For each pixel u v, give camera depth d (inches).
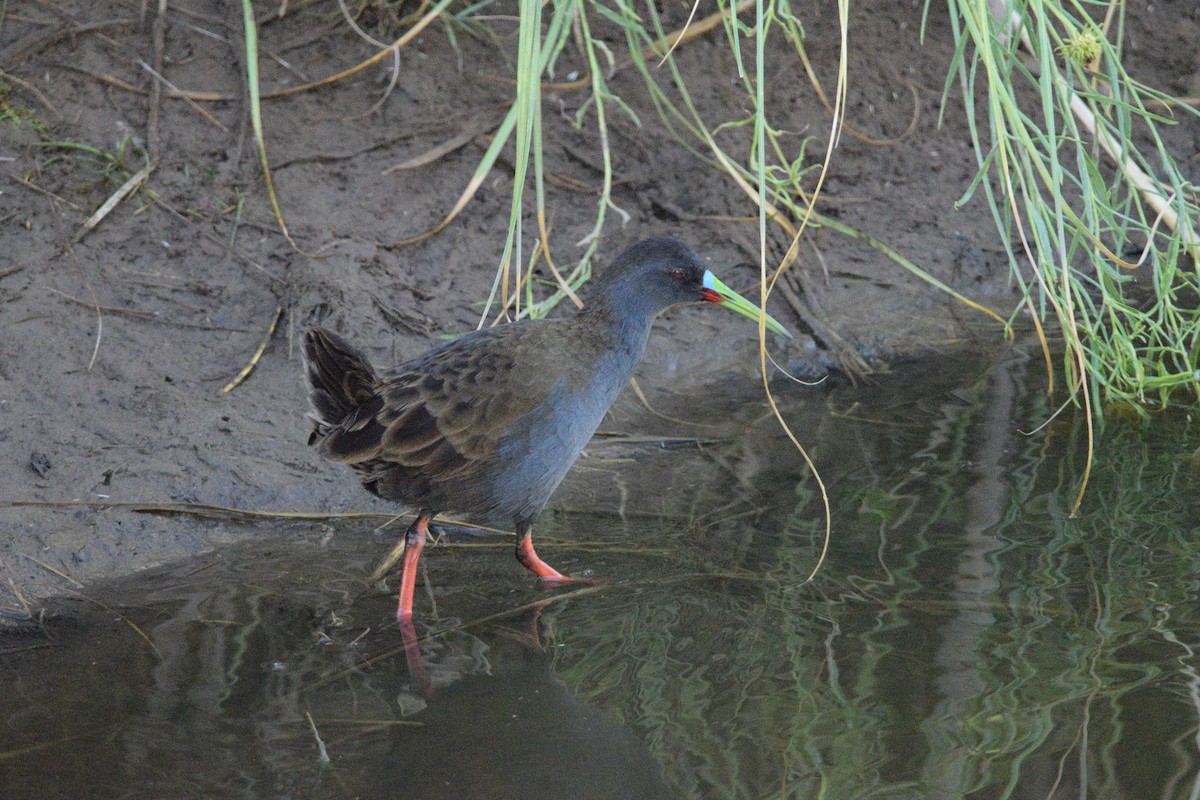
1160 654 299.3
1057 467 394.3
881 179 553.3
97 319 429.4
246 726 281.3
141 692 293.4
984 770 261.9
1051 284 383.9
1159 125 583.5
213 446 395.9
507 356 330.6
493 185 509.0
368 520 381.7
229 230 467.5
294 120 504.4
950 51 583.5
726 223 518.3
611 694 293.9
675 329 487.8
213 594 339.9
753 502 383.9
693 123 540.4
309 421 412.2
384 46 526.0
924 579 336.2
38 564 348.2
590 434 346.0
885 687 291.6
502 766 268.5
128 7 510.3
